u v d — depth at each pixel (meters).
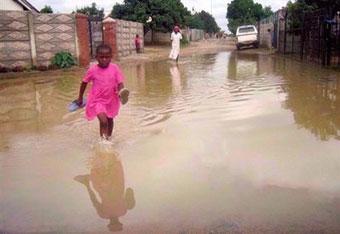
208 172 4.81
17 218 3.83
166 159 5.27
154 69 16.69
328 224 3.57
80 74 15.15
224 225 3.60
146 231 3.55
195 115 7.62
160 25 40.69
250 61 19.70
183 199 4.12
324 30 15.14
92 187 4.48
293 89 10.30
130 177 4.72
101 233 3.54
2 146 6.02
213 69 15.98
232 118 7.36
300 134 6.28
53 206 4.06
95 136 6.40
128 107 8.49
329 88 10.34
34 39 15.87
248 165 5.01
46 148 5.86
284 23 24.27
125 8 40.03
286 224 3.59
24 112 8.33
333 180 4.50
